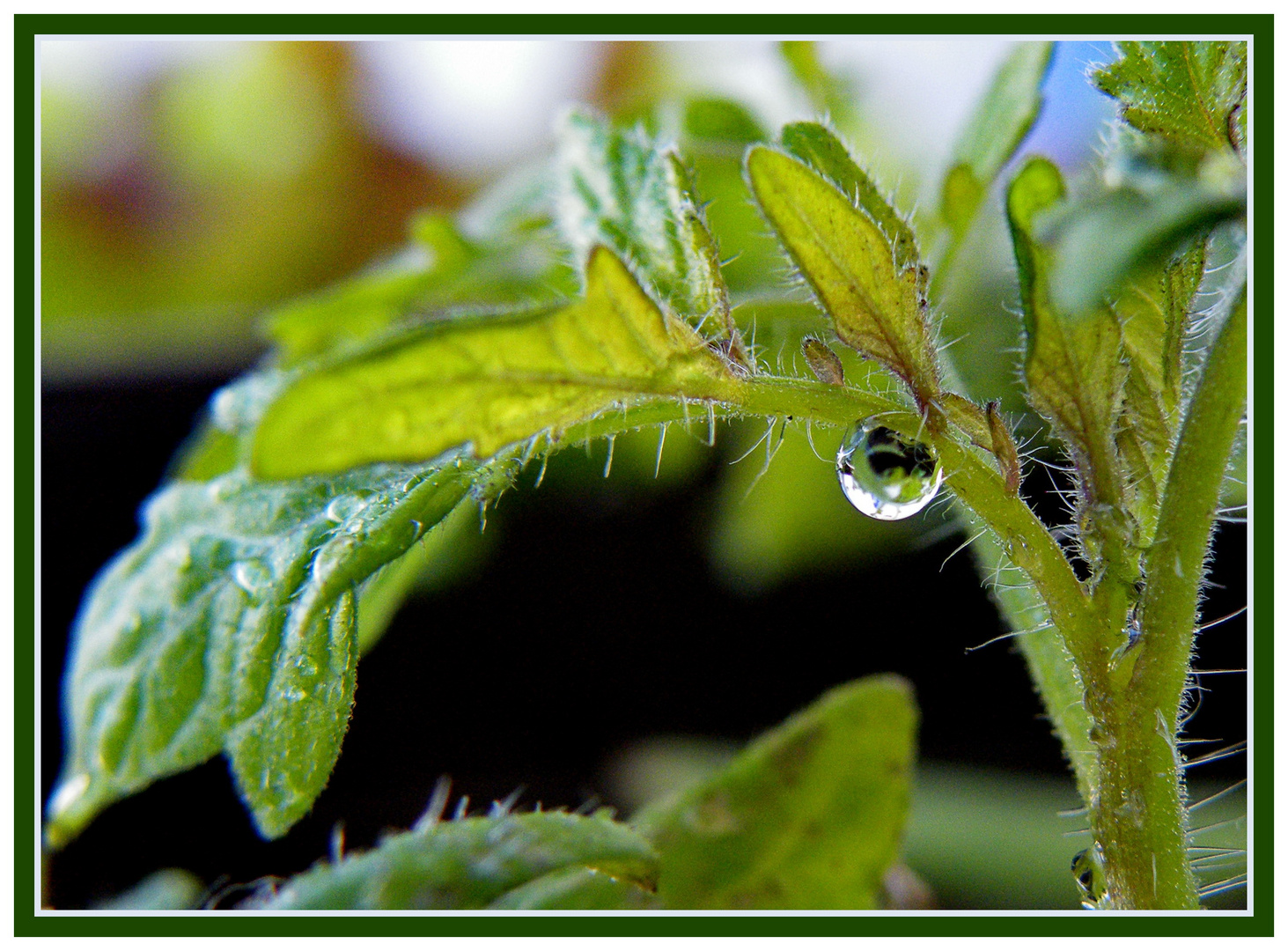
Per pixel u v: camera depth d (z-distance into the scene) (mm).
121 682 123
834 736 138
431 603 212
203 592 123
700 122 144
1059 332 117
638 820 137
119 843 176
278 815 118
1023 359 118
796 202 116
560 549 215
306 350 149
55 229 269
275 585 121
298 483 124
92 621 125
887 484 118
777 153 116
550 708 206
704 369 117
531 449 118
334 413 109
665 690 208
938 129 176
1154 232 109
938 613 208
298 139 273
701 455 203
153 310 275
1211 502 117
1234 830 141
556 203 123
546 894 132
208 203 275
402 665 209
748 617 212
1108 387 118
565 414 114
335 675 119
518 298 148
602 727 203
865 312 117
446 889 117
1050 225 110
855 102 168
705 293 119
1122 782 118
